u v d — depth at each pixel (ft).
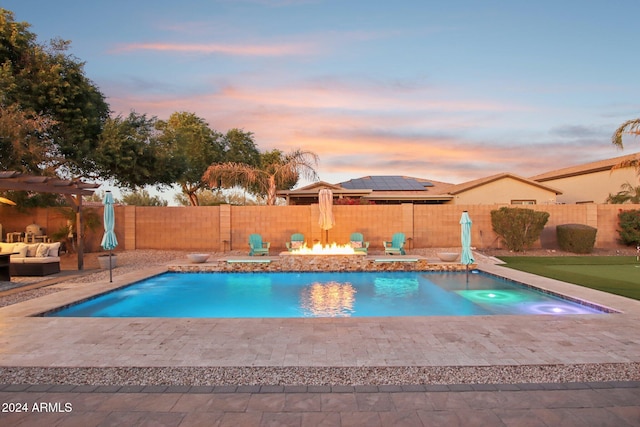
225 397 11.33
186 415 10.22
